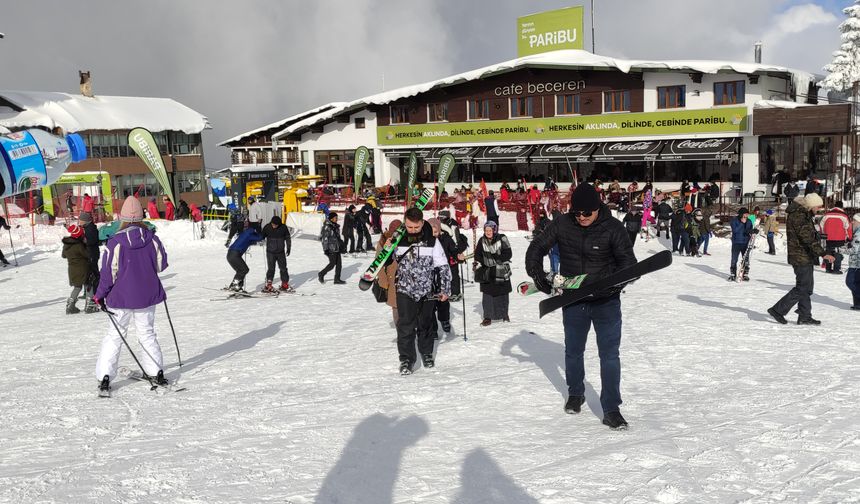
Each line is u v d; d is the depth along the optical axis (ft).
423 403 19.72
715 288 50.44
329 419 18.25
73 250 44.32
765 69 124.57
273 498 12.67
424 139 166.50
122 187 189.16
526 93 153.17
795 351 25.84
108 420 18.88
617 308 16.79
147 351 22.30
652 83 138.72
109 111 190.60
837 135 117.80
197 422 18.42
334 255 58.03
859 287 37.78
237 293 49.96
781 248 86.22
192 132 203.41
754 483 12.53
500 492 12.65
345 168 179.63
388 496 12.70
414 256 23.63
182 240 98.68
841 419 16.31
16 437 17.51
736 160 132.67
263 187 143.33
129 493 13.04
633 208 79.51
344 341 31.42
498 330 31.99
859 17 145.79
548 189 135.95
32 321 42.60
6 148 56.70
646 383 21.68
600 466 13.65
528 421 17.46
